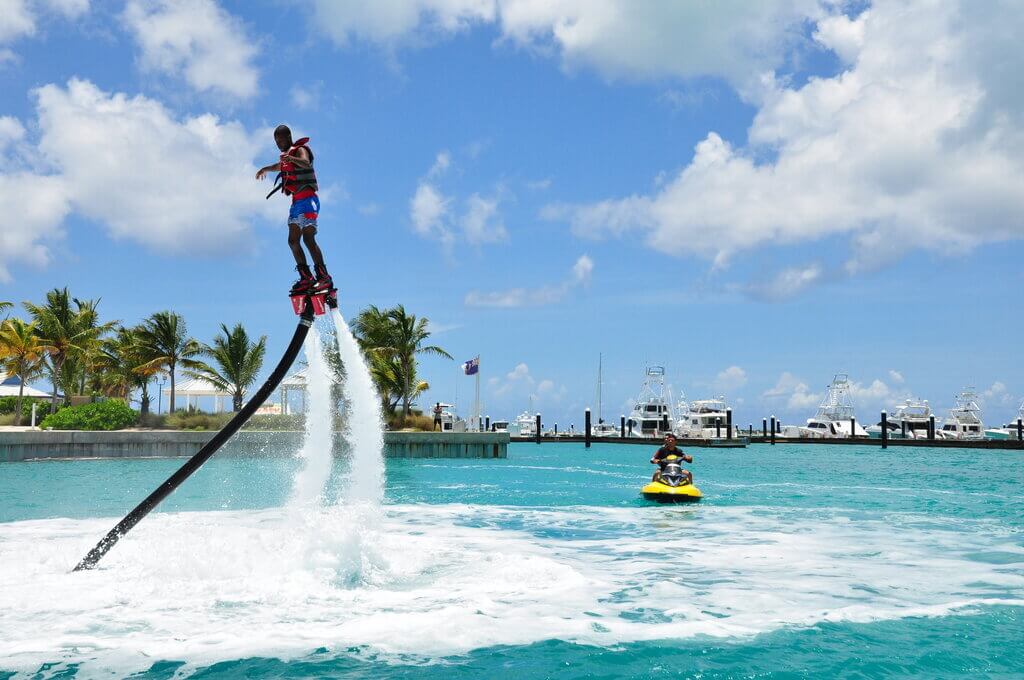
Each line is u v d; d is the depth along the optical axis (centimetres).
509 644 580
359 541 902
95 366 5194
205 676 505
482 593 746
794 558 999
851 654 563
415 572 852
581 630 620
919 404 8425
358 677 504
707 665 536
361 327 5091
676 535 1231
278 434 3538
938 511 1630
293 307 744
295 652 555
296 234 698
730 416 7131
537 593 752
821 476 2945
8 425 4572
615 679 504
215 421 4062
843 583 827
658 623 644
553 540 1163
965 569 921
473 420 5031
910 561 979
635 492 2058
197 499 1744
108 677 502
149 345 4609
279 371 766
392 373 4841
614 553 1040
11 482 2189
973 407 8612
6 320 4547
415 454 3912
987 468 3666
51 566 857
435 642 582
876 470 3434
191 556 877
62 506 1598
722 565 941
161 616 647
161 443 3362
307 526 908
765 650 572
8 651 554
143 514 824
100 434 3253
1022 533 1270
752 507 1683
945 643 593
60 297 4784
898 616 673
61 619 636
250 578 786
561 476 2734
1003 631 627
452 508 1639
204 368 4584
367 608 681
